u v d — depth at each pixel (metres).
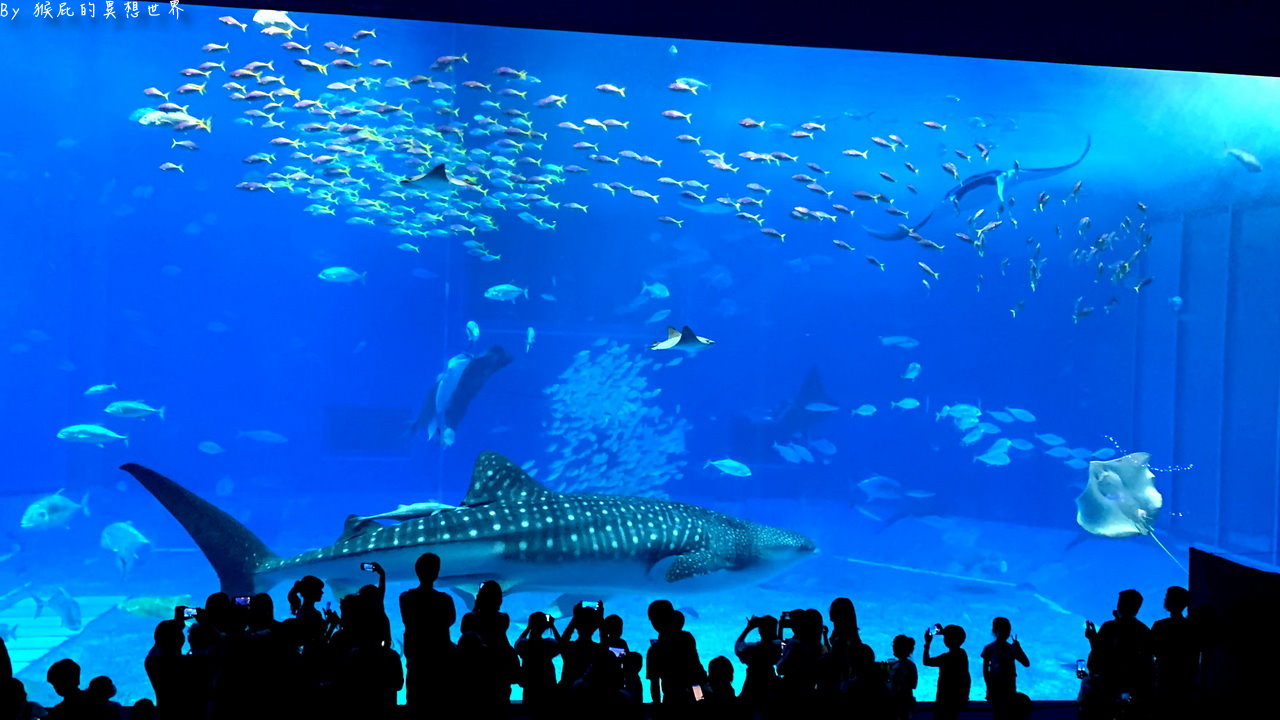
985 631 12.30
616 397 34.84
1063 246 37.62
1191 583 5.60
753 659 4.28
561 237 39.59
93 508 26.53
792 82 42.81
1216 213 24.73
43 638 11.32
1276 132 28.77
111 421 42.97
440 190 11.31
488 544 8.83
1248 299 23.83
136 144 43.91
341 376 49.41
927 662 5.09
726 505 31.12
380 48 38.09
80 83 42.25
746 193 43.97
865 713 4.13
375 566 5.02
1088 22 8.14
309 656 4.20
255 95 16.98
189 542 21.47
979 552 18.66
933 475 38.75
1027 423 36.28
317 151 42.31
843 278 44.47
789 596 14.12
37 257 44.03
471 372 23.33
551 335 39.66
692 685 4.13
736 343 43.84
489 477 9.41
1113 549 21.16
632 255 40.66
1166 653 4.95
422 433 37.16
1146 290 26.92
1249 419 23.62
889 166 43.69
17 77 41.72
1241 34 8.20
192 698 4.15
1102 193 36.25
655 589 9.86
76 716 3.68
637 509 9.73
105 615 12.49
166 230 46.00
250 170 44.31
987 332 39.94
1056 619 13.08
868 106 43.19
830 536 22.23
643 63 40.84
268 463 47.62
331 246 46.62
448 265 39.22
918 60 41.66
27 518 12.50
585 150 19.36
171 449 46.38
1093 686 5.05
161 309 47.34
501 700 4.20
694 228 43.12
